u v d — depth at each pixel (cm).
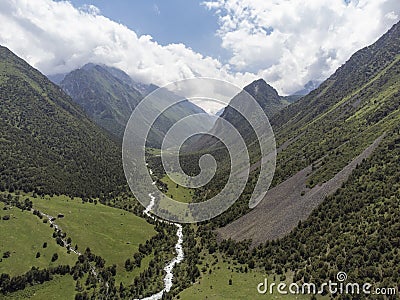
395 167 10606
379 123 15425
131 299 9781
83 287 10244
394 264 7062
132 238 14100
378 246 7694
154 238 14350
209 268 10581
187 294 8825
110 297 9994
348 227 9025
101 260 11731
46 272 10300
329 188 11669
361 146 13662
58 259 11106
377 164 11338
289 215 11619
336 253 8238
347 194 10562
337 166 13000
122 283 10875
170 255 12825
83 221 14325
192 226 15725
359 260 7562
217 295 8350
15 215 12769
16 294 9512
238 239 12075
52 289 9938
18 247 11044
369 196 9838
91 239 13012
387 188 9769
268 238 10975
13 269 10112
